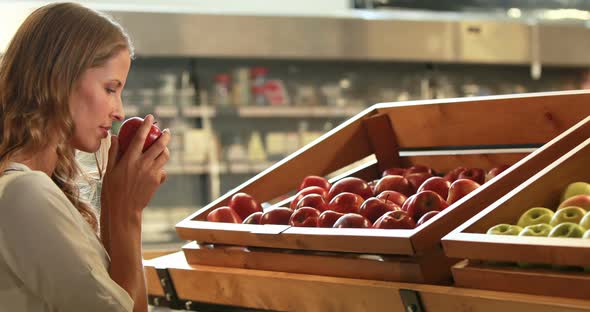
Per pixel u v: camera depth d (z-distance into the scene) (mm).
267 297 1457
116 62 1264
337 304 1329
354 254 1335
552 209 1324
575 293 1041
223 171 4805
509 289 1114
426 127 1985
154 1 5434
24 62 1244
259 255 1501
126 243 1317
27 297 1200
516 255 1093
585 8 5152
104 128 1271
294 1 5645
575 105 1716
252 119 4957
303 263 1423
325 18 4535
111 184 1346
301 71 4848
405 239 1216
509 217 1257
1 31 4031
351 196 1596
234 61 4691
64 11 1261
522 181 1372
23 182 1175
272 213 1610
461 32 4750
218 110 4633
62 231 1175
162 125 4688
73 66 1229
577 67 5191
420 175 1786
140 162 1339
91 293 1174
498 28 4812
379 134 2045
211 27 4367
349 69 4902
